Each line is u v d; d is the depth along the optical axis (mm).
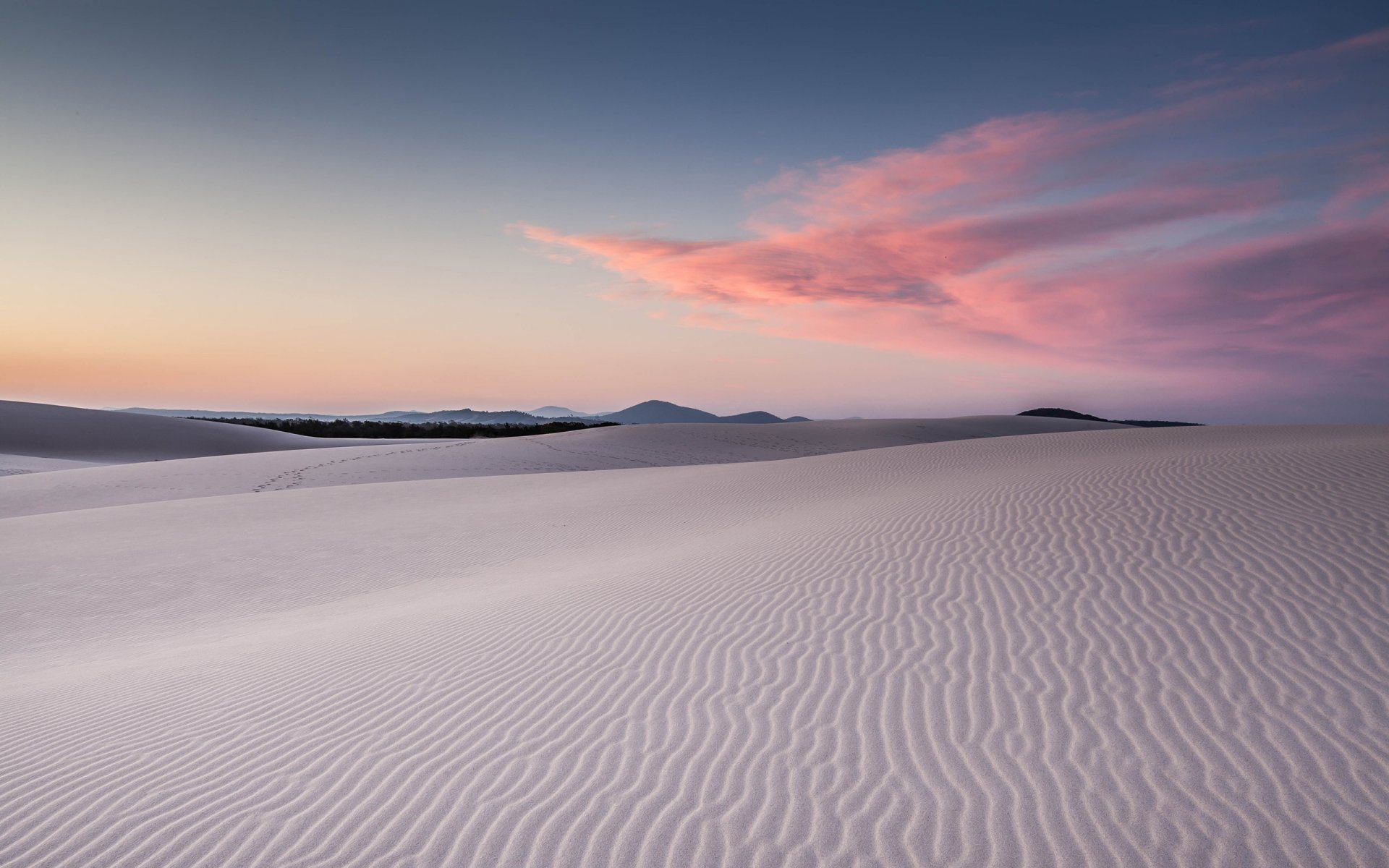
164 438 54156
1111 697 4957
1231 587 6742
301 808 4062
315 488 25812
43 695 6449
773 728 4809
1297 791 3871
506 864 3531
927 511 11312
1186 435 25891
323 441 61219
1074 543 8547
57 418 54094
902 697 5145
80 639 10078
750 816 3861
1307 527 8227
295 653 7234
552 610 8008
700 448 47750
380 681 6066
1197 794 3893
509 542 15789
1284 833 3572
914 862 3471
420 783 4277
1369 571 6820
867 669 5637
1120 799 3887
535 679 5848
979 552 8617
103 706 5938
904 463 23219
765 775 4242
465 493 23172
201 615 11180
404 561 14391
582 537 15867
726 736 4727
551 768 4402
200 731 5219
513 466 36531
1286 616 6016
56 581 13156
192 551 15367
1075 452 22312
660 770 4344
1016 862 3455
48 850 3773
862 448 52500
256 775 4461
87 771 4641
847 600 7320
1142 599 6645
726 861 3512
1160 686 5047
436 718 5199
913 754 4410
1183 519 9008
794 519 13398
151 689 6348
